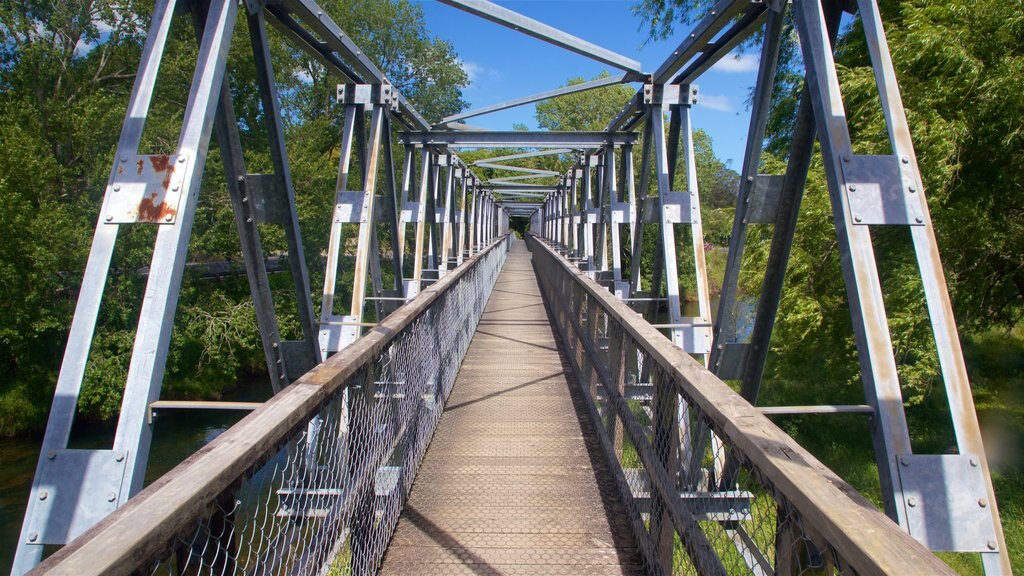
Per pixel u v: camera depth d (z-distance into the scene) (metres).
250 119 19.02
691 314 21.09
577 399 5.44
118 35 15.28
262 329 4.03
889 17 8.66
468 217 22.56
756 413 1.58
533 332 9.24
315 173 17.03
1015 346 10.70
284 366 4.23
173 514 1.04
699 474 2.94
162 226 2.36
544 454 4.07
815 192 8.49
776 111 10.23
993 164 7.64
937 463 2.12
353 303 4.99
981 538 2.06
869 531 0.98
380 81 5.52
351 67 5.32
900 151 2.47
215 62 2.67
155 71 2.60
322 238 17.28
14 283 11.91
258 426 1.46
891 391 2.21
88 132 13.45
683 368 2.03
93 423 12.97
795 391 10.74
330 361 2.13
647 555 2.63
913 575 0.85
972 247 7.85
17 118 12.78
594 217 11.97
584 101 37.31
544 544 2.88
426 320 4.18
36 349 12.80
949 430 8.70
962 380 2.22
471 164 16.17
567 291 7.32
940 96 7.15
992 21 6.89
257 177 3.86
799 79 9.70
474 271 9.11
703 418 1.85
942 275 2.34
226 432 1.42
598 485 3.55
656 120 5.69
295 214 3.98
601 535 2.96
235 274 16.97
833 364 9.94
